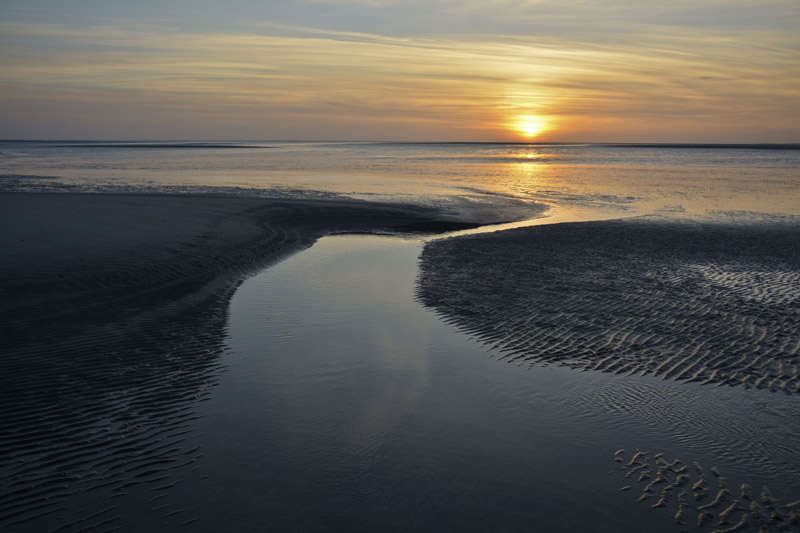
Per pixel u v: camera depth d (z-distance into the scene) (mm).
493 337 11008
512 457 6859
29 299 11422
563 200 35875
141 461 6473
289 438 7160
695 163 91500
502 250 19562
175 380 8641
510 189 42719
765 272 16359
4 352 9031
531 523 5652
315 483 6242
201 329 10922
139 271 14039
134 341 9992
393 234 23234
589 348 10453
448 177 54781
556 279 15492
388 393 8539
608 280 15398
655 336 11062
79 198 26109
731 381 9016
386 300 13422
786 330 11336
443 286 14742
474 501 5996
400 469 6566
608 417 7867
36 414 7289
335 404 8125
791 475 6469
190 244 17406
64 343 9602
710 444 7156
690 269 16734
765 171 66250
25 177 46938
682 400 8367
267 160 89188
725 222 26094
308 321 11758
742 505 5914
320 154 128625
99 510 5602
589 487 6246
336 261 17859
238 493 6008
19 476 6023
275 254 18266
